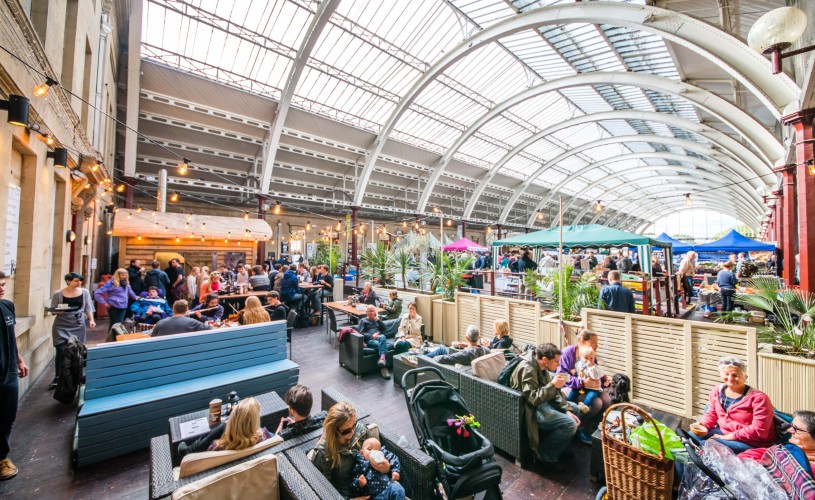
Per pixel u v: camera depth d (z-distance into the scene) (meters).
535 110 19.36
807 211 5.46
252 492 1.64
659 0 8.15
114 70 10.09
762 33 2.51
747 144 13.71
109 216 10.83
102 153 8.28
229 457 1.88
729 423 2.59
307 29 11.02
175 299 8.40
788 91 6.28
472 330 4.30
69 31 5.56
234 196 16.02
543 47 13.82
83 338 4.50
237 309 8.14
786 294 4.06
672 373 3.93
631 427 2.69
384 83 14.70
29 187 4.39
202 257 11.73
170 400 3.31
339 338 5.56
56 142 4.86
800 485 1.85
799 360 3.19
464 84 16.03
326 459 2.05
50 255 5.26
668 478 2.13
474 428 2.64
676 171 29.14
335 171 18.25
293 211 19.89
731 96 10.87
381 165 19.50
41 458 2.99
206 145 13.84
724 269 8.57
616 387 3.53
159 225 10.45
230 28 10.57
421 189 22.53
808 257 5.41
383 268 9.73
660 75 12.78
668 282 7.57
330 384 4.89
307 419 2.48
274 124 13.62
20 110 3.25
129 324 6.52
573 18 10.16
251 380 3.84
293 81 12.45
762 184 15.88
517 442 3.06
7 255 3.91
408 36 12.88
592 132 22.89
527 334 5.50
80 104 6.25
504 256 14.33
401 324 5.85
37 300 4.63
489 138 20.98
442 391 2.73
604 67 14.09
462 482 2.23
